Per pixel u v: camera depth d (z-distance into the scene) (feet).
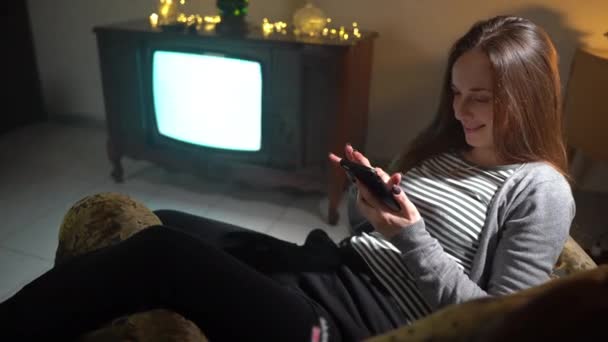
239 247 3.40
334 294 3.12
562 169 3.41
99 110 11.31
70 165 9.34
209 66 7.07
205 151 7.72
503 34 3.18
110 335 2.13
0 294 5.76
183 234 2.57
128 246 2.48
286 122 7.06
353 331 2.82
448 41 8.18
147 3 9.92
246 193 8.42
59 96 11.50
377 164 9.36
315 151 7.18
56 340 2.28
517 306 1.36
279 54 6.73
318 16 7.34
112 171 8.85
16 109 11.02
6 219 7.38
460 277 2.97
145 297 2.39
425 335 1.54
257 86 6.98
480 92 3.23
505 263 2.99
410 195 3.63
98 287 2.35
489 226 3.15
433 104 8.64
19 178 8.73
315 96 6.85
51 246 6.77
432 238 3.10
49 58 11.19
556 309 1.18
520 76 3.11
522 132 3.21
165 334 2.10
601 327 1.12
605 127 6.45
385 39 8.52
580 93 6.68
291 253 3.35
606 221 7.63
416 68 8.53
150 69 7.50
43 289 2.37
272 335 2.43
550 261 2.97
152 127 8.00
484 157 3.52
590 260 3.68
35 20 10.93
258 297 2.49
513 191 3.15
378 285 3.32
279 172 7.50
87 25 10.57
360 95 7.76
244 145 7.45
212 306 2.42
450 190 3.46
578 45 7.59
